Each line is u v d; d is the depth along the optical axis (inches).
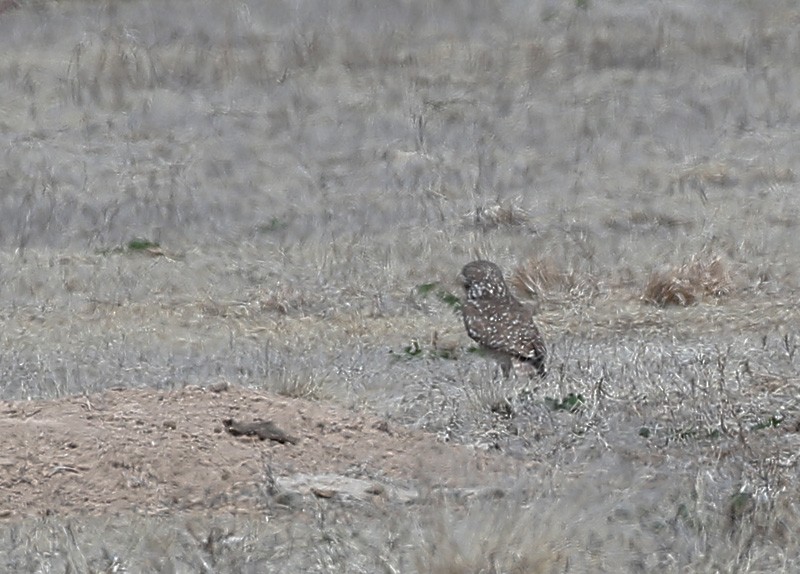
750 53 2278.5
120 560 641.6
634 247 1350.9
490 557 605.6
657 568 623.2
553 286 1204.5
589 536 648.4
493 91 2105.1
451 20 2573.8
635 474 737.6
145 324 1136.8
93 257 1366.9
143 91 2112.5
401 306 1175.0
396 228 1462.8
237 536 671.8
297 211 1541.6
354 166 1742.1
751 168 1695.4
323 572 627.2
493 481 738.8
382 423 802.8
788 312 1115.3
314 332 1093.1
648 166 1722.4
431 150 1814.7
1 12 2613.2
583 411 843.4
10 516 709.3
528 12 2600.9
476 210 1483.8
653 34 2401.6
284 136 1894.7
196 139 1877.5
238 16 2596.0
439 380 937.5
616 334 1054.4
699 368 897.5
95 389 923.4
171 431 771.4
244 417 788.6
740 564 625.3
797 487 713.6
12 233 1444.4
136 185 1657.2
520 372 916.0
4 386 959.6
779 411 838.5
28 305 1197.7
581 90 2108.8
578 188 1619.1
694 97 2047.2
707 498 695.7
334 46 2390.5
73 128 1926.7
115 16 2608.3
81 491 728.3
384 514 695.7
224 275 1291.8
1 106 2025.1
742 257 1298.0
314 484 733.3
